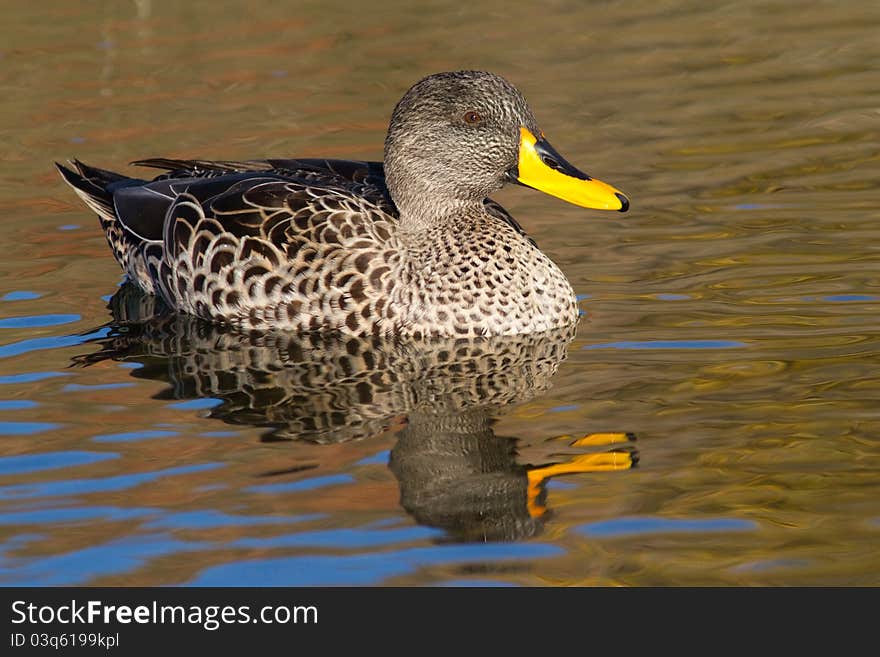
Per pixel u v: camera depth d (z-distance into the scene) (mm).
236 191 13281
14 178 17609
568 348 11898
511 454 9633
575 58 21734
